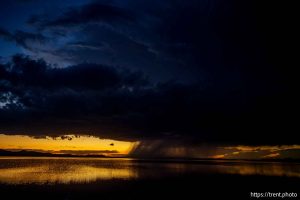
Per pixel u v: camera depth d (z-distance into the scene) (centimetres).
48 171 7344
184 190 3847
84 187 3984
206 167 10081
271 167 10012
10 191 3606
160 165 11606
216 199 3303
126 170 8050
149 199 3194
